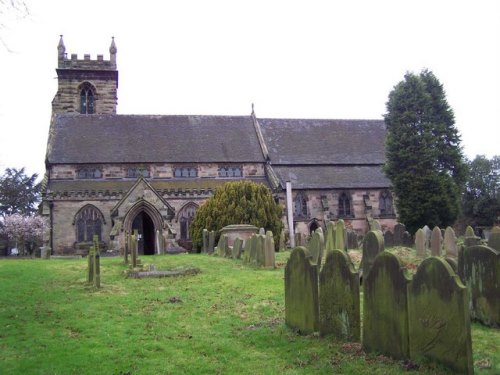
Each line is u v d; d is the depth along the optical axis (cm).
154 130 5353
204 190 4703
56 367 898
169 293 1609
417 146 4678
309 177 5309
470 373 791
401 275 902
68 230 4403
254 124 5734
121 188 4747
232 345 1041
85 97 6019
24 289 1666
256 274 1983
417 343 875
